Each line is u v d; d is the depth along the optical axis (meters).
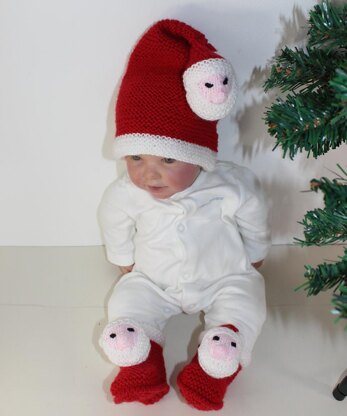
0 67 0.89
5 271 1.06
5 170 1.01
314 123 0.67
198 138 0.79
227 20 0.85
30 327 0.95
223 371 0.78
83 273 1.06
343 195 0.60
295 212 1.07
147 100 0.76
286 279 1.04
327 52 0.76
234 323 0.86
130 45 0.87
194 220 0.91
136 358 0.80
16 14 0.83
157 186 0.83
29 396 0.82
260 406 0.81
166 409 0.81
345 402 0.81
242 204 0.92
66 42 0.86
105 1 0.82
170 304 0.93
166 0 0.83
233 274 0.94
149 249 0.94
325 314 0.97
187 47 0.78
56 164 1.00
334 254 1.10
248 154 0.99
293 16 0.85
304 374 0.86
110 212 0.95
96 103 0.93
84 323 0.96
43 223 1.09
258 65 0.90
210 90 0.72
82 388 0.84
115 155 0.81
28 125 0.95
